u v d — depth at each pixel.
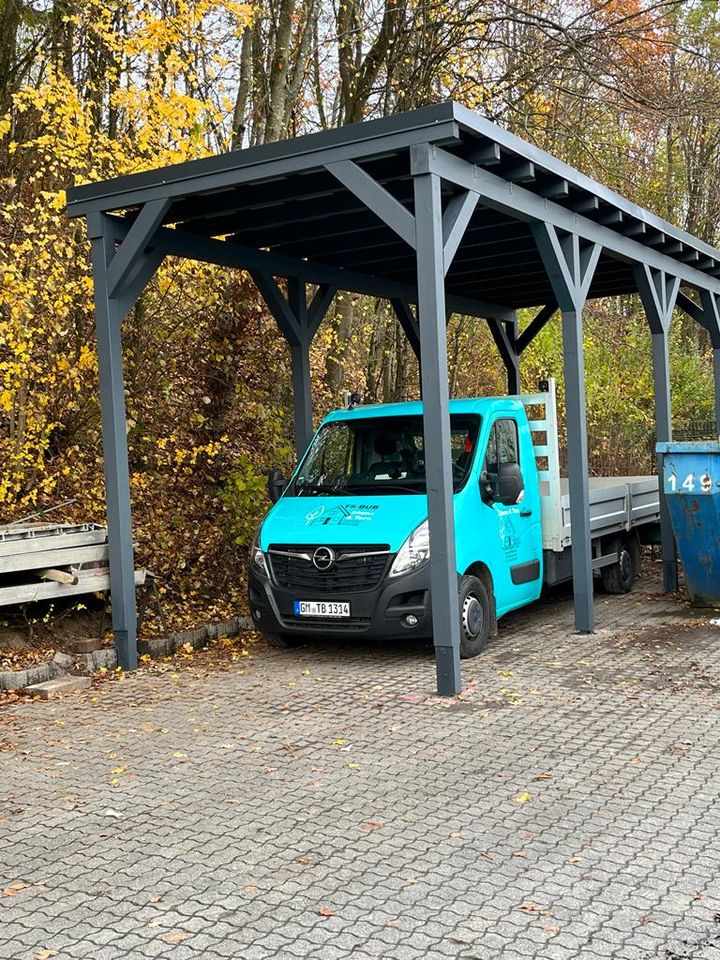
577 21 13.52
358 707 6.61
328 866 4.12
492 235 9.92
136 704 6.90
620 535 11.03
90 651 8.09
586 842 4.28
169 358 11.08
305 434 10.53
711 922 3.55
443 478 6.78
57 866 4.23
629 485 11.09
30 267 9.28
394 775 5.24
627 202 9.20
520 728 6.00
